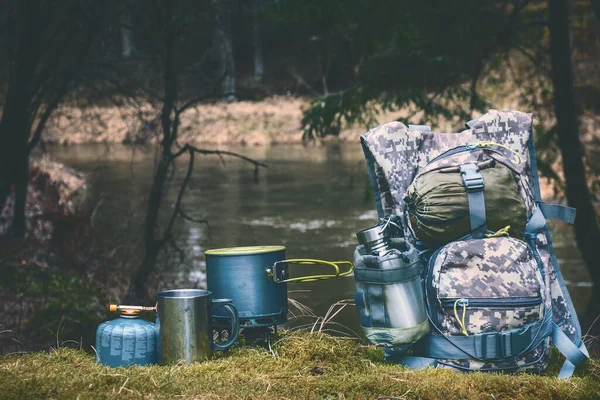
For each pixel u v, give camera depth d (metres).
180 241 13.70
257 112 35.41
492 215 3.00
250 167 25.78
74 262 10.08
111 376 2.69
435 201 3.03
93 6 8.33
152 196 8.99
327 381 2.76
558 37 9.20
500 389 2.78
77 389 2.59
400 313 2.84
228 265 2.95
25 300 7.83
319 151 30.44
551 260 3.29
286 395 2.63
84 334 7.10
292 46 39.81
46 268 9.05
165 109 8.80
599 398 2.76
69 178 17.16
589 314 8.84
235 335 2.91
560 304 3.25
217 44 10.34
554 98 9.35
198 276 10.58
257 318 2.96
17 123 8.37
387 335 2.87
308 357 3.03
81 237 11.00
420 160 3.30
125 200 16.64
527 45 10.01
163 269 10.29
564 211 3.31
